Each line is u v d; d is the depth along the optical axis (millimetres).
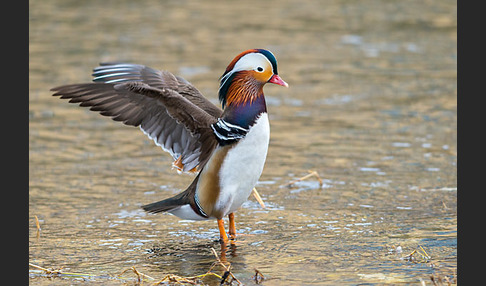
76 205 12094
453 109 17078
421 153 14445
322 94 18344
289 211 11781
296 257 9898
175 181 13281
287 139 15406
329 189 12734
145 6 28062
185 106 9961
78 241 10633
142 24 25156
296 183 13062
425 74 19719
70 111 17578
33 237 10766
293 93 18500
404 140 15211
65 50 21953
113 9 27516
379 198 12234
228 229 11164
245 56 10227
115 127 16578
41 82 19062
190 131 10180
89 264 9812
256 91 10219
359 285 8898
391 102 17656
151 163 14273
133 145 15383
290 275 9273
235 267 9602
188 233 11000
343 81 19297
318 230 10930
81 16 26344
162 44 22531
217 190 10203
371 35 23578
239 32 23984
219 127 10047
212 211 10344
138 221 11484
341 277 9164
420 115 16750
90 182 13172
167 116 10141
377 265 9539
